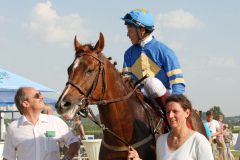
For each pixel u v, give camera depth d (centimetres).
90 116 456
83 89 443
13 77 1248
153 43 547
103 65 461
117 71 485
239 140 534
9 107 1155
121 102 475
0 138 1424
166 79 544
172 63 536
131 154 429
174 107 390
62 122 468
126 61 570
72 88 439
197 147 382
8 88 1174
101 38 465
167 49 543
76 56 460
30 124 453
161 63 542
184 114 391
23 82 1239
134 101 491
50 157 453
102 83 459
